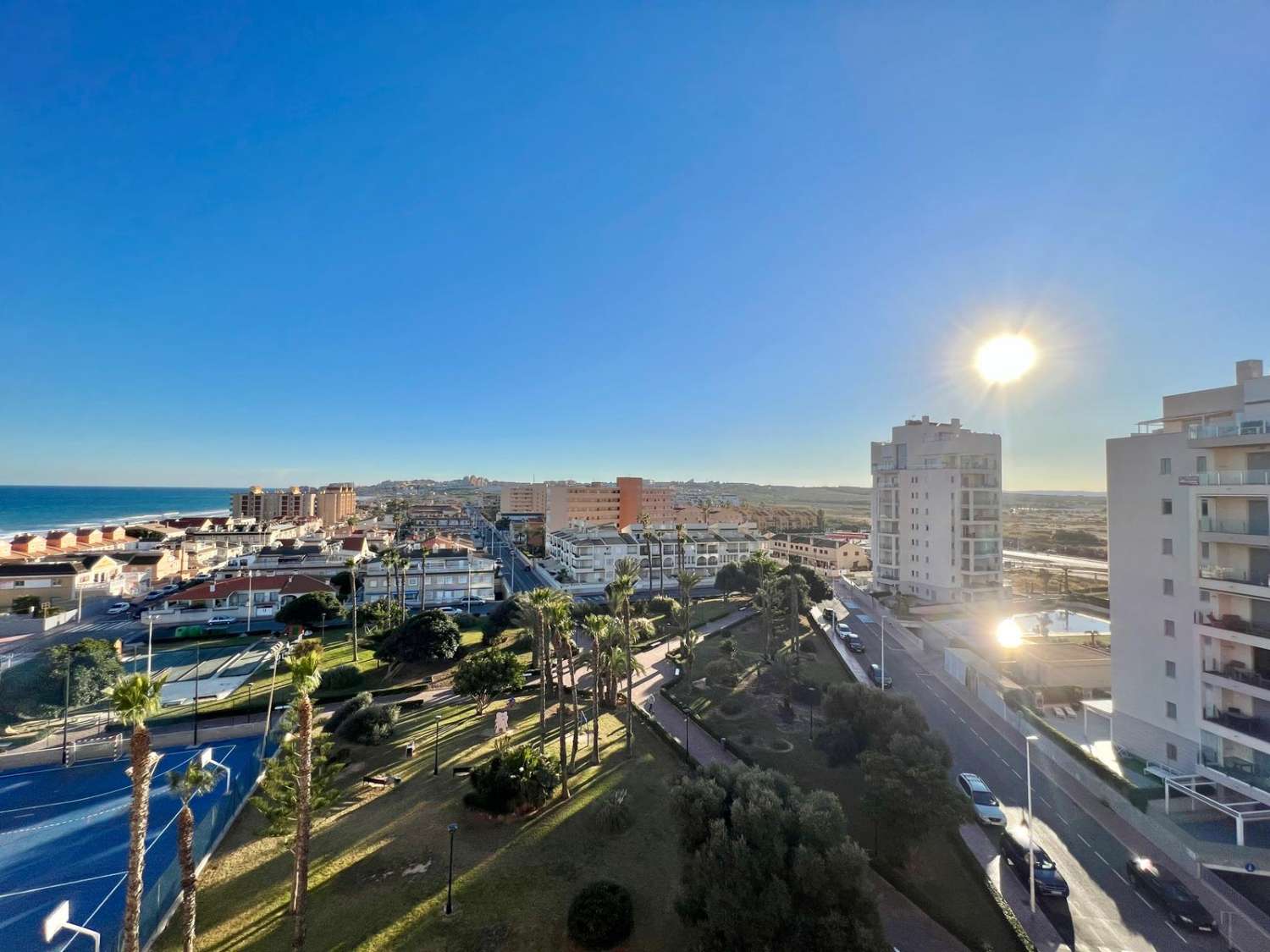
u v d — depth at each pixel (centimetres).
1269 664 3206
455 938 2303
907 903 2555
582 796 3378
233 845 3003
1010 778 3706
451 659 6147
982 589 8688
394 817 3191
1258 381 3428
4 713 4462
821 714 4772
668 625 7912
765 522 19312
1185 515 3506
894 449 9938
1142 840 3047
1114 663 3916
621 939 2261
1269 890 2619
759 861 2175
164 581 10644
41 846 3117
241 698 5234
